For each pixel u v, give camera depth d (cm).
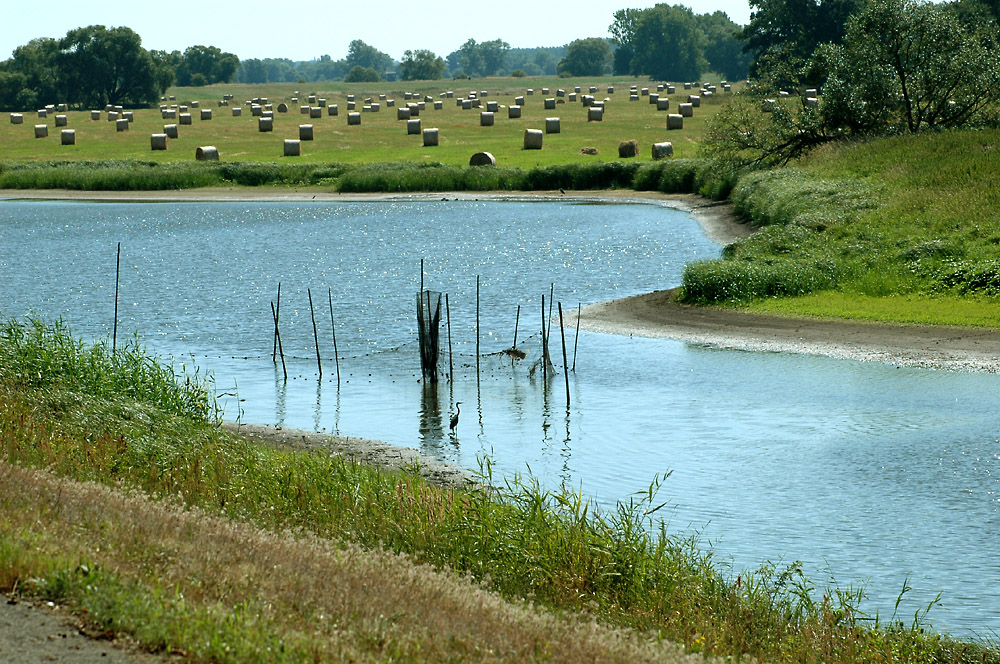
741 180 15750
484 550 2948
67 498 2611
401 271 11350
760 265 9044
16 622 1805
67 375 4859
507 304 9256
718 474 4491
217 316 8988
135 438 3991
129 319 8862
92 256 12975
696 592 2880
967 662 2641
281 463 4022
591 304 9069
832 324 7544
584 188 19862
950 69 15475
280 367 7088
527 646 1948
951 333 7056
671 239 13250
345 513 3278
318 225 16012
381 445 5050
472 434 5319
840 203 11481
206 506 3020
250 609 1925
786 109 16838
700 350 7119
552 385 6375
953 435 4928
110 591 1897
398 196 19800
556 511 3638
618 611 2630
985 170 11788
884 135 15762
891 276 8519
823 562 3441
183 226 16212
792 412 5484
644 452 4884
